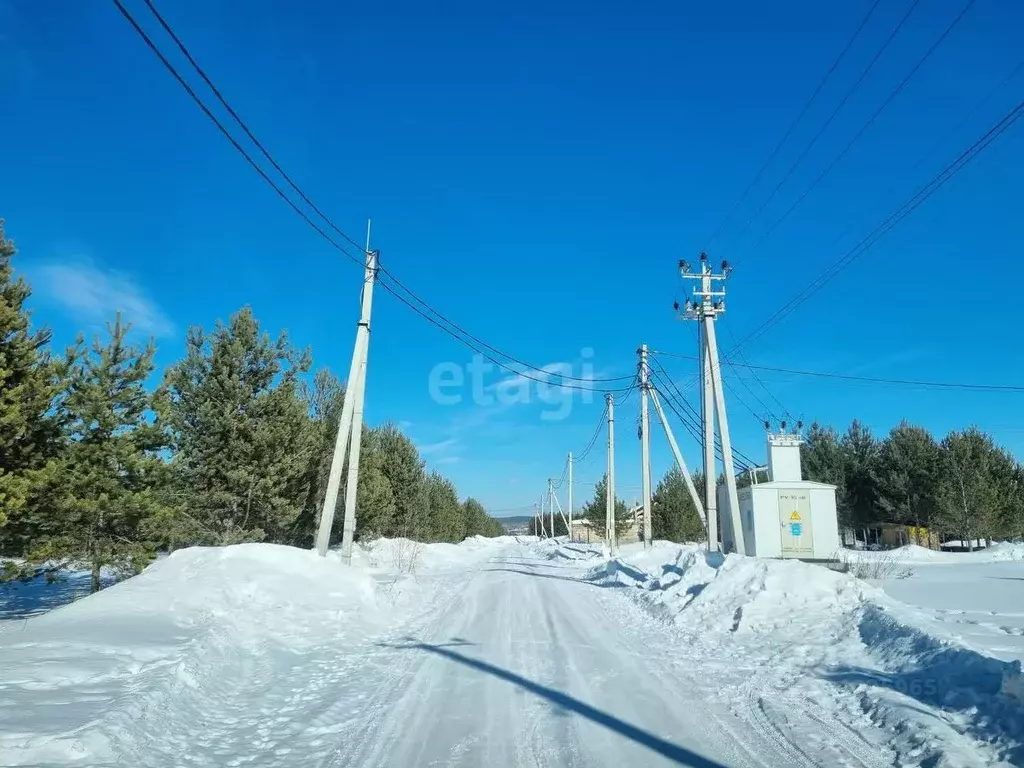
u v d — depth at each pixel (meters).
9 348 13.04
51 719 5.53
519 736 6.23
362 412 17.88
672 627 12.97
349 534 17.67
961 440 42.19
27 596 18.05
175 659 7.72
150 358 16.52
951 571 22.66
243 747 5.94
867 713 6.69
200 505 21.44
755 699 7.45
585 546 54.25
